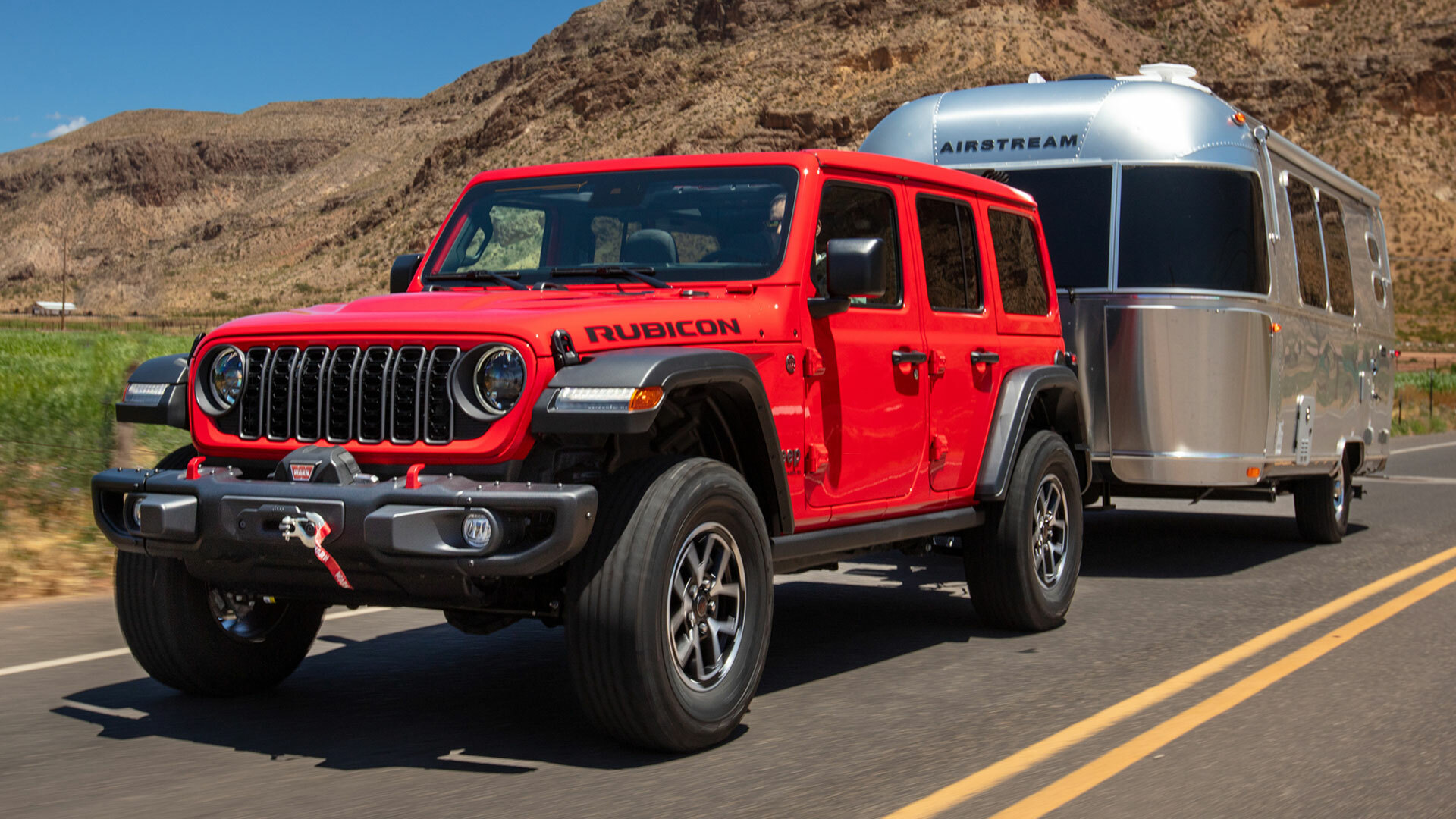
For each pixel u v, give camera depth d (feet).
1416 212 412.57
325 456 15.01
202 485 15.28
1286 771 15.28
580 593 14.80
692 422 16.79
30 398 51.47
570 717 17.42
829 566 20.10
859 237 18.60
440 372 15.11
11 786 14.19
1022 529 22.80
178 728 16.71
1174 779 14.92
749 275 18.06
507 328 14.92
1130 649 22.20
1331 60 502.38
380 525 14.23
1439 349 309.22
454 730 16.65
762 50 591.78
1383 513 45.19
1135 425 30.22
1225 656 21.65
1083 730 16.92
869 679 19.88
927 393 20.75
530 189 20.22
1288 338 32.55
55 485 36.81
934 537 23.73
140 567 17.28
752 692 16.42
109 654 21.15
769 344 17.28
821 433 18.25
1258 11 561.02
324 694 18.62
